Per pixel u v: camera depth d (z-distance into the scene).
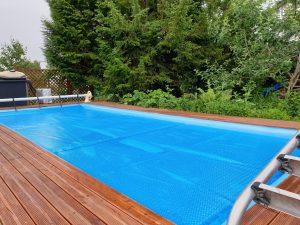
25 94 9.28
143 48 10.01
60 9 10.52
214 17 10.38
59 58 11.05
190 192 2.81
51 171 2.95
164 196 2.73
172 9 9.30
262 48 8.52
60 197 2.30
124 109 7.61
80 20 10.65
